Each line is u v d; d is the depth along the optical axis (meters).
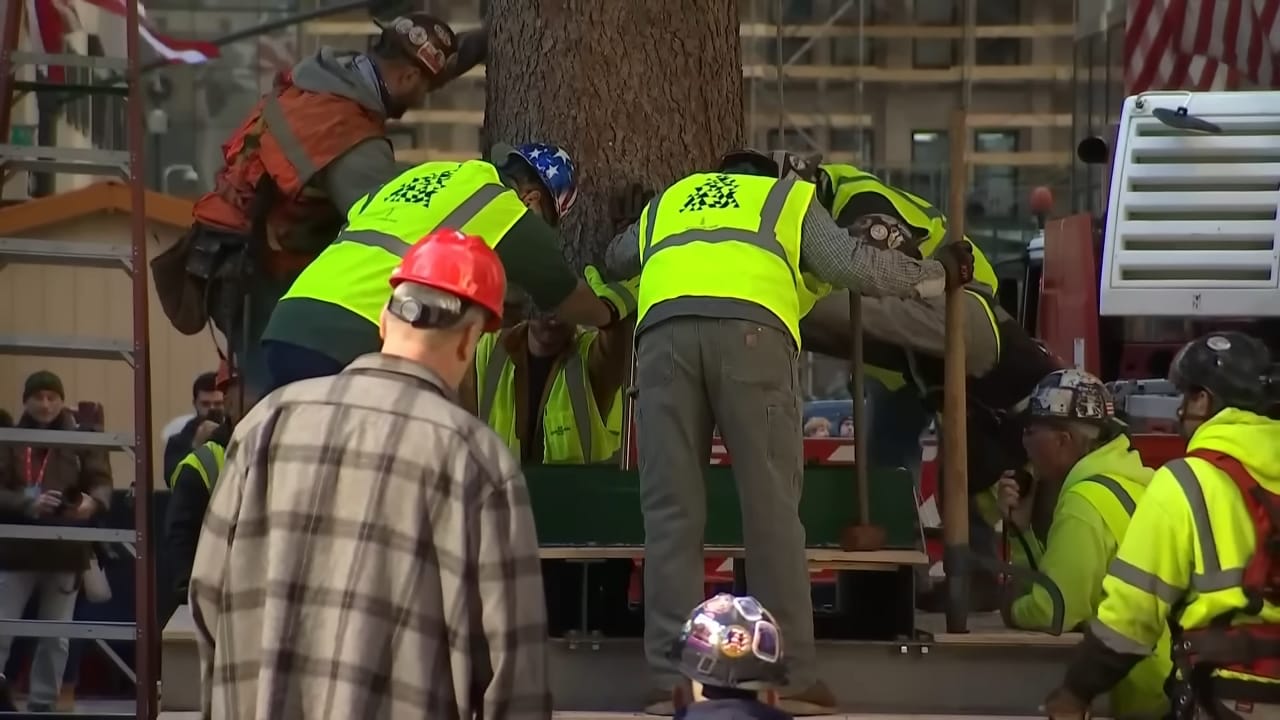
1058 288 19.48
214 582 7.27
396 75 12.06
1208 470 8.76
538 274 10.23
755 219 10.19
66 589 15.44
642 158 13.71
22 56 11.48
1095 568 11.07
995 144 47.19
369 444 7.12
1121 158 17.02
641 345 10.20
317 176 11.76
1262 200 16.69
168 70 44.25
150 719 10.65
